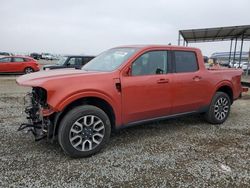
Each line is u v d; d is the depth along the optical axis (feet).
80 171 10.94
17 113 20.38
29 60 63.62
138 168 11.34
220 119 18.42
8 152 12.64
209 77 17.31
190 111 16.69
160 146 13.99
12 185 9.71
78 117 11.92
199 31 63.41
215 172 11.10
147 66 14.38
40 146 13.47
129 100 13.47
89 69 14.82
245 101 29.07
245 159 12.46
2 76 58.54
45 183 9.92
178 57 15.88
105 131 12.83
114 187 9.79
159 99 14.66
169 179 10.44
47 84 11.43
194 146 14.07
